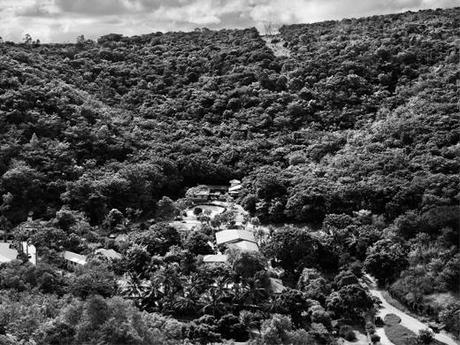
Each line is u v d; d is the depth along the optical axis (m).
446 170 181.38
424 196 169.75
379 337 132.38
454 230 156.12
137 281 139.75
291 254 159.12
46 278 130.50
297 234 160.75
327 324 134.88
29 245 153.88
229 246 161.88
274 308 135.38
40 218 176.62
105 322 105.06
